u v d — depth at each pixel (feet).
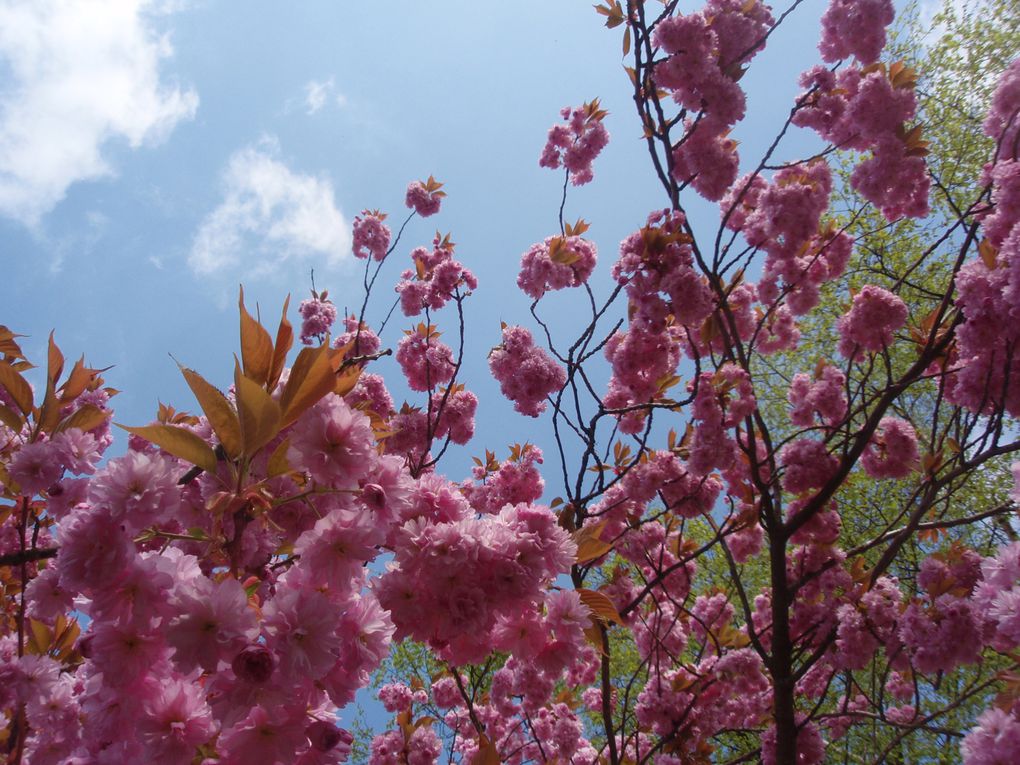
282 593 4.45
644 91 14.67
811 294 15.65
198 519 5.71
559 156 18.35
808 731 13.39
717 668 14.82
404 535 5.08
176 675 4.30
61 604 6.28
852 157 35.40
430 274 21.54
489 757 5.35
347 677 4.39
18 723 7.29
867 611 12.75
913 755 21.29
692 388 14.53
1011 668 8.57
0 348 10.37
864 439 13.55
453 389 18.69
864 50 14.53
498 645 5.65
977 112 34.58
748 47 14.16
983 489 26.17
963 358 13.58
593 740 29.96
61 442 8.50
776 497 14.93
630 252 13.83
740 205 17.10
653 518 14.42
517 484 16.63
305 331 21.74
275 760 4.18
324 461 4.81
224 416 5.07
